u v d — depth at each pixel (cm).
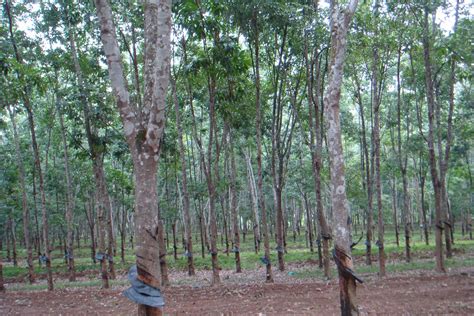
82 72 1667
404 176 1978
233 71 1256
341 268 684
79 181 2578
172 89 1630
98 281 1766
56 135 2528
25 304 1188
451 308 901
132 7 1416
